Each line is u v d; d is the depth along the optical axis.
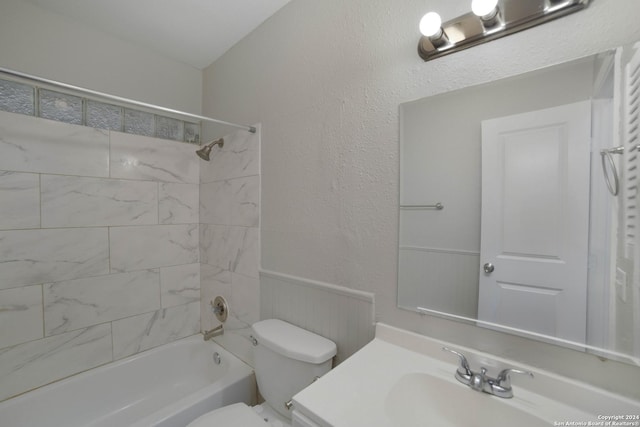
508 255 0.77
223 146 1.79
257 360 1.26
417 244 0.93
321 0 1.21
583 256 0.67
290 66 1.35
